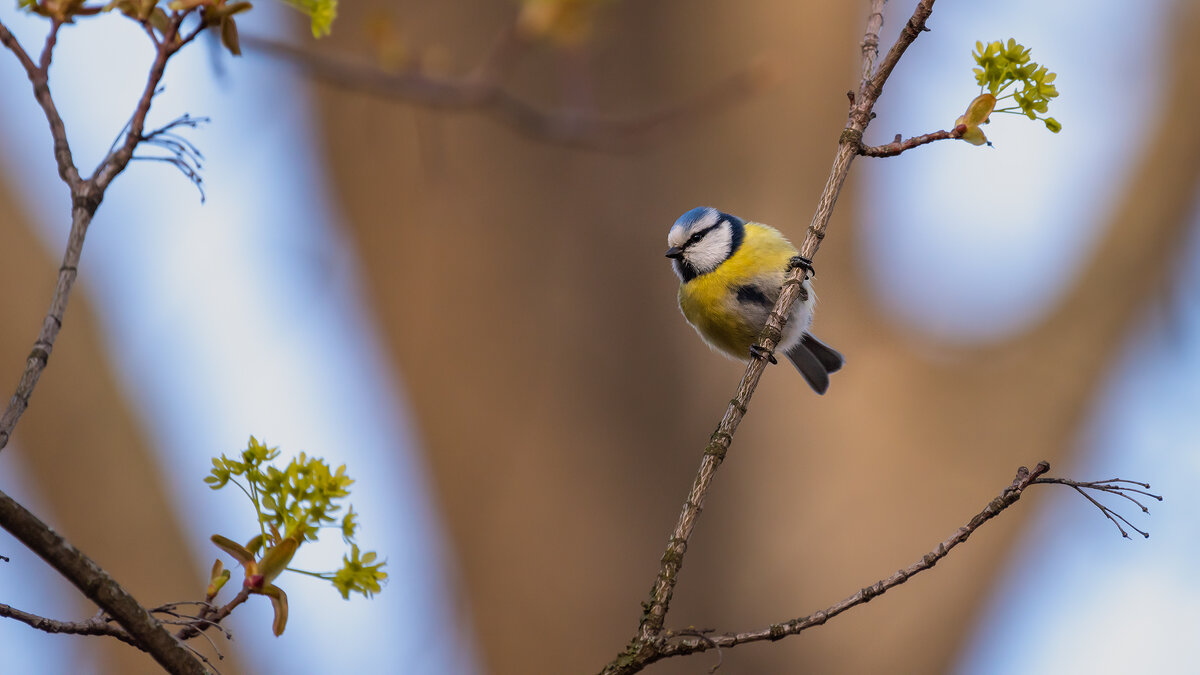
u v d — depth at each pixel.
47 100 3.64
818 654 10.50
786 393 11.12
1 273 9.87
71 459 9.84
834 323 11.19
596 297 10.79
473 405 10.67
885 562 10.59
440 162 10.38
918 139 5.30
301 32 10.04
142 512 9.91
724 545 10.78
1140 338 11.03
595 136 8.75
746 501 10.88
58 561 3.21
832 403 11.05
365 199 10.54
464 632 10.60
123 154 3.66
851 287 11.20
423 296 10.62
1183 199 11.09
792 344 9.88
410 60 8.04
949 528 10.66
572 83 9.34
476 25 10.28
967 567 10.65
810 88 10.86
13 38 3.64
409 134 10.42
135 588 9.64
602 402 10.75
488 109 8.56
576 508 10.66
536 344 10.70
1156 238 11.06
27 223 9.99
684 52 10.78
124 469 9.93
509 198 10.67
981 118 5.07
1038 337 11.13
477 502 10.66
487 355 10.68
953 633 10.53
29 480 9.79
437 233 10.56
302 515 3.84
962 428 10.91
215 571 3.88
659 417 10.83
